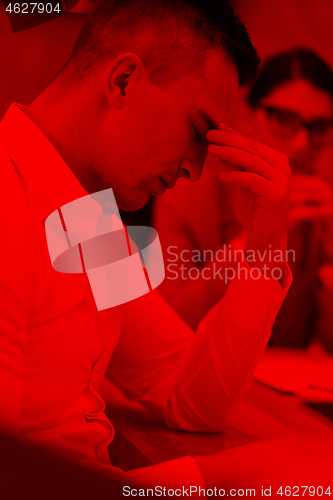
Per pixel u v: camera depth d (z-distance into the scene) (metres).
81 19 1.69
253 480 0.58
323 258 1.80
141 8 0.66
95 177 0.70
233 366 0.86
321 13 1.96
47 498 0.28
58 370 0.62
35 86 1.84
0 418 0.47
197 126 0.70
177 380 0.90
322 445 0.75
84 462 0.55
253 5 1.96
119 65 0.65
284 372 1.11
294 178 1.83
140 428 0.87
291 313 1.81
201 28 0.66
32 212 0.60
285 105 1.85
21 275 0.53
